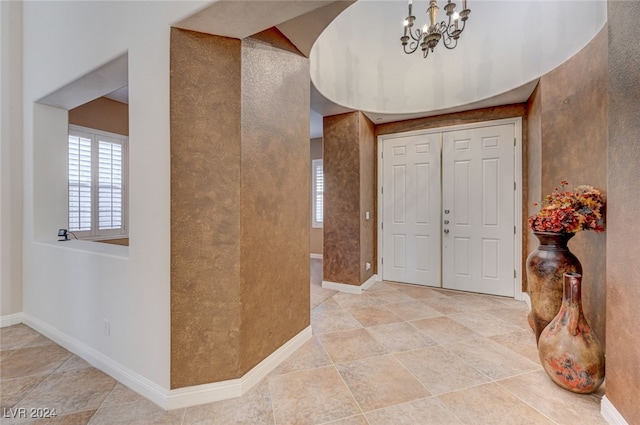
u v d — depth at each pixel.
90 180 4.10
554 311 2.30
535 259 2.41
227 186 1.82
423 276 4.36
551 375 1.92
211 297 1.80
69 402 1.81
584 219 2.12
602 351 1.81
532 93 3.38
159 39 1.74
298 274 2.51
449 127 4.11
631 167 1.45
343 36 3.70
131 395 1.87
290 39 2.31
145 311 1.84
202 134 1.77
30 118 2.89
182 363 1.76
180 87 1.72
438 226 4.23
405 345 2.54
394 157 4.51
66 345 2.48
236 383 1.85
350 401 1.81
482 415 1.68
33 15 2.81
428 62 3.89
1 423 1.63
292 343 2.41
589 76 2.44
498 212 3.85
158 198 1.76
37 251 2.80
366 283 4.30
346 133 4.10
